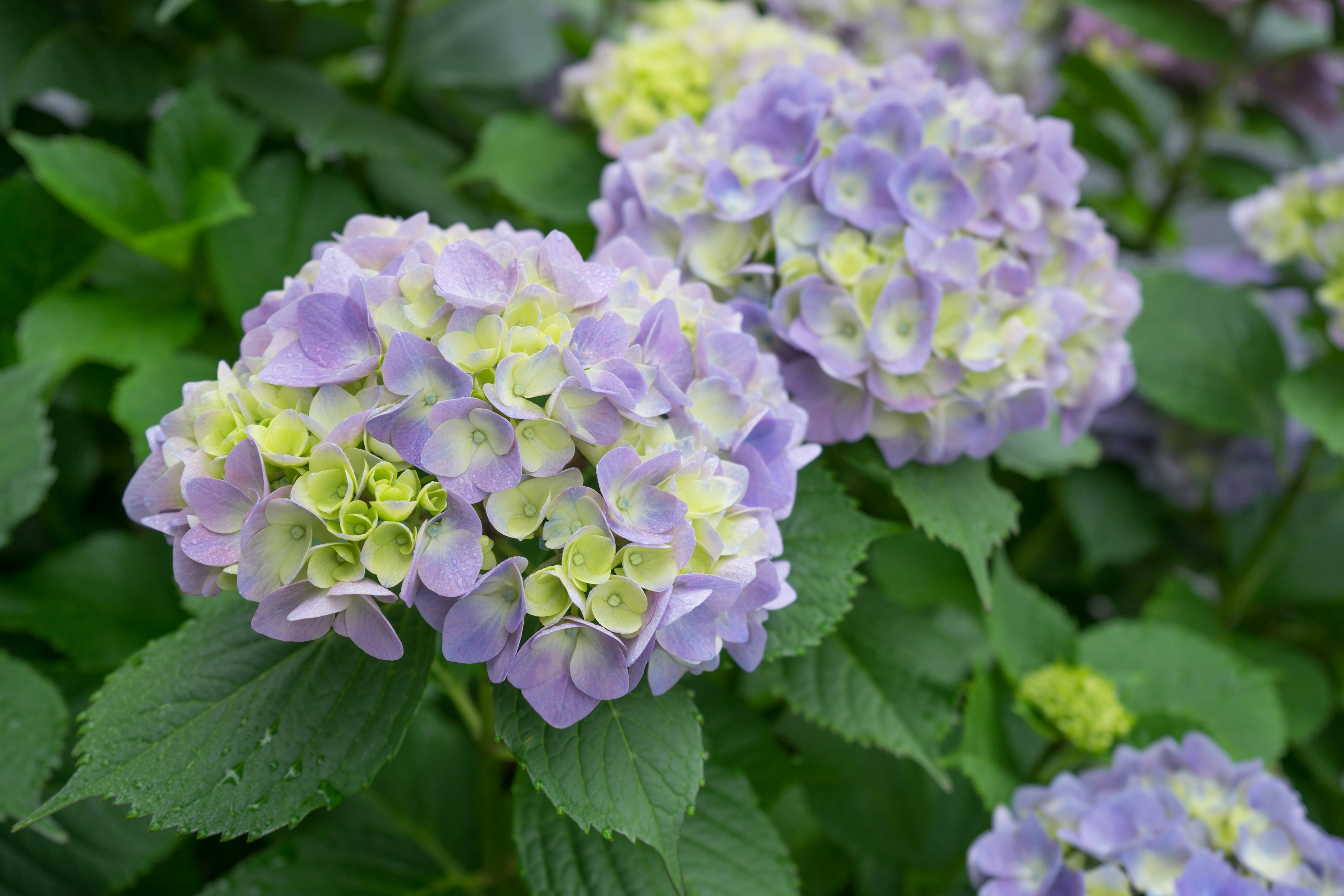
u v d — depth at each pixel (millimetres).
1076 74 1126
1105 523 988
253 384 663
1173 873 747
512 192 923
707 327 693
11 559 938
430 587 647
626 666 659
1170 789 782
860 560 734
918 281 740
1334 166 954
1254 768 781
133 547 898
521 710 672
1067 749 821
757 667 774
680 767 669
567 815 735
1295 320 1024
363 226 710
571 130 973
